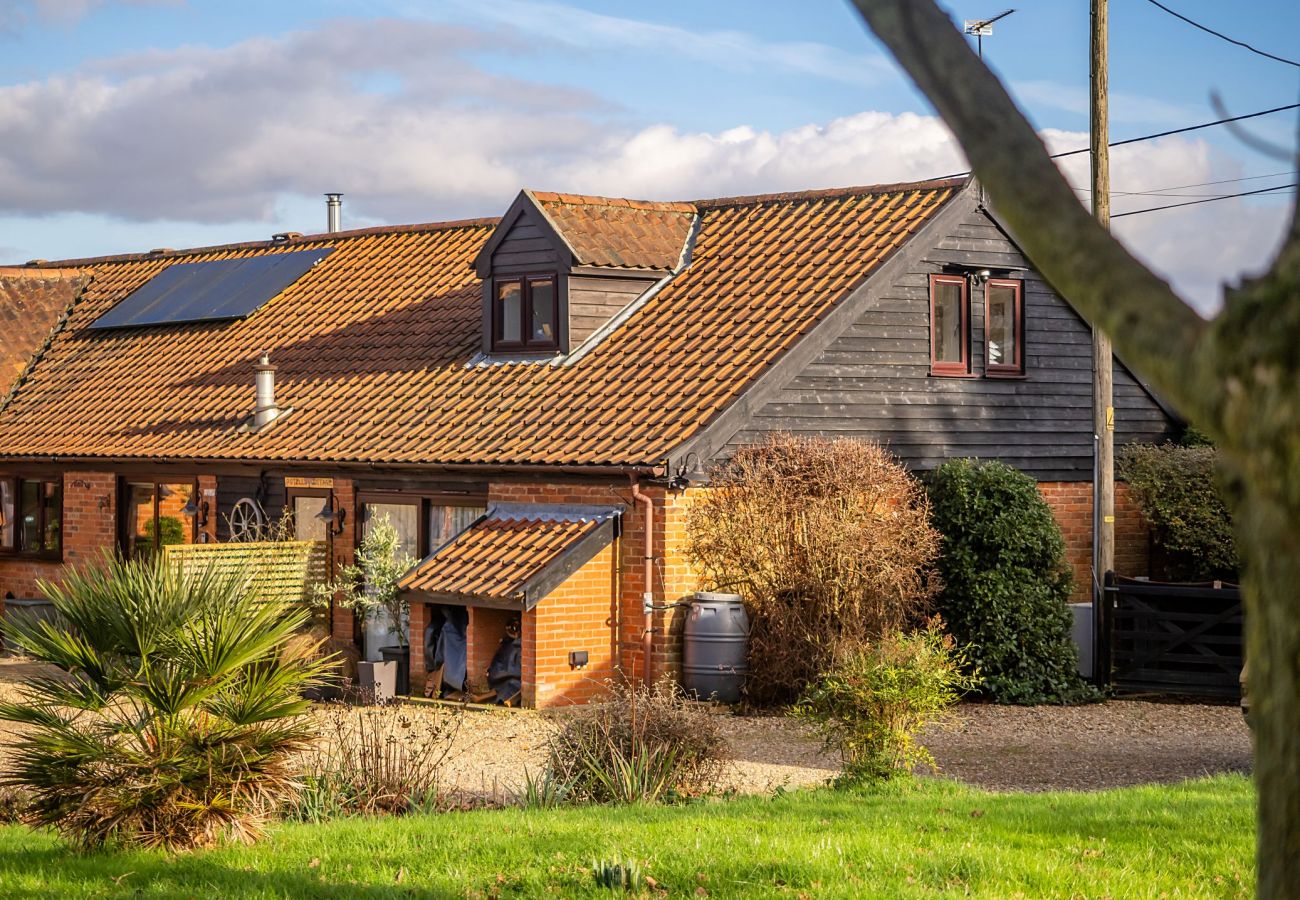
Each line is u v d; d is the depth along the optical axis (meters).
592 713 12.59
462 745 14.75
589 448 18.03
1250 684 3.04
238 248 30.91
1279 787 2.94
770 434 18.16
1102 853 8.76
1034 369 21.03
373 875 8.38
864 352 19.19
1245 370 2.75
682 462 17.36
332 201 36.03
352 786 11.48
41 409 26.88
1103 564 19.42
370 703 17.89
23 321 29.95
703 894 7.80
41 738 9.03
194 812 9.15
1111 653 19.14
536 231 21.09
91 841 9.06
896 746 12.04
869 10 3.15
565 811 10.71
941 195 20.56
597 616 17.64
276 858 8.83
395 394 21.86
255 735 9.39
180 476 23.33
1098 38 19.31
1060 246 2.97
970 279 20.31
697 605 17.28
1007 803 10.66
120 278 31.61
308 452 21.03
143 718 9.43
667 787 11.73
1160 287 2.93
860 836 9.17
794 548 17.42
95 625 9.23
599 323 20.92
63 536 25.30
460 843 9.16
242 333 26.42
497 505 19.14
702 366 18.92
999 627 18.14
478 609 17.81
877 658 12.31
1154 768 13.62
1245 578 3.03
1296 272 2.71
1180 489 21.06
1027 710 17.59
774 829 9.51
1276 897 2.94
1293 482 2.73
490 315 21.77
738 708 17.05
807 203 21.92
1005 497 18.47
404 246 27.20
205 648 9.18
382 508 20.75
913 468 19.61
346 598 20.73
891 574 17.20
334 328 25.06
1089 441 21.58
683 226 22.44
